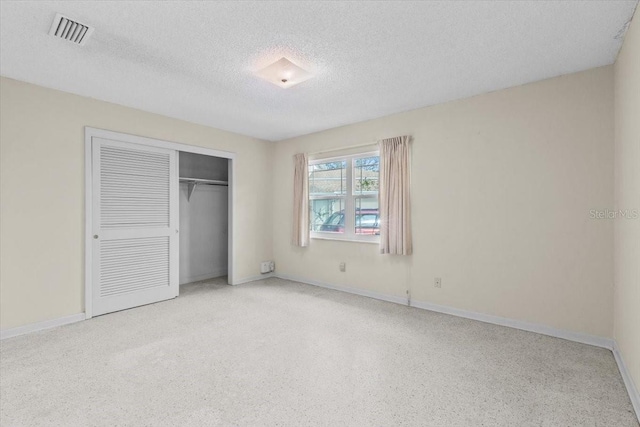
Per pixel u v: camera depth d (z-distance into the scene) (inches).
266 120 165.6
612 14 76.7
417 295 148.0
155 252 156.0
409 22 80.0
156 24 81.1
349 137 172.7
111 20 79.5
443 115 139.1
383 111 151.0
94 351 100.3
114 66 104.5
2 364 91.7
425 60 100.0
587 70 106.3
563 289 111.1
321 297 164.1
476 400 75.3
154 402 73.8
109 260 139.4
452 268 137.1
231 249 191.6
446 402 74.4
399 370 89.0
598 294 104.7
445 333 115.7
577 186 108.3
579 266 108.1
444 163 138.9
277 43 90.0
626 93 85.7
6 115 112.5
